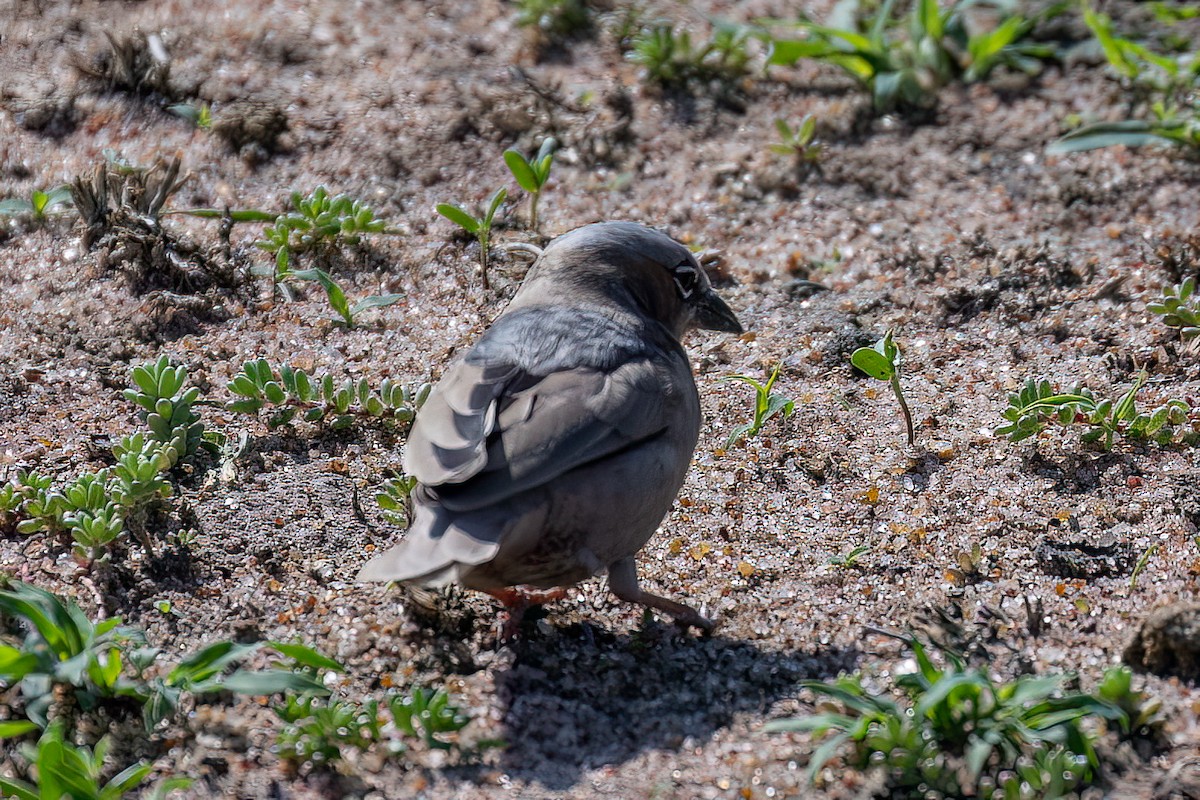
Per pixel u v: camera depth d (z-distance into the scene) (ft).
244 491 34.71
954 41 57.88
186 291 43.55
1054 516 34.12
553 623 31.12
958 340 42.14
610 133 52.08
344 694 28.60
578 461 27.89
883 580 32.24
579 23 58.49
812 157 50.98
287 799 25.84
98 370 39.81
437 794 26.18
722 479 36.04
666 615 31.42
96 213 45.32
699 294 34.81
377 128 51.80
